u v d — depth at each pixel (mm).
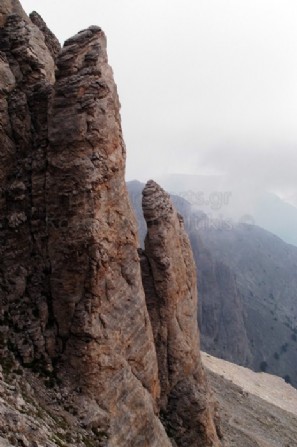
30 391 29344
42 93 35250
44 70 36875
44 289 32906
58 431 27516
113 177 33969
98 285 32250
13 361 30719
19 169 34688
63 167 32781
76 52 33688
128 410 32688
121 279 34312
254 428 76188
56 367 31406
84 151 32719
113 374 32344
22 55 36281
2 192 34531
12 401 26656
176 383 43812
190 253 49375
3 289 33312
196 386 44688
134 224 36156
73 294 32156
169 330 43625
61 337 31984
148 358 36125
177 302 44719
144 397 34312
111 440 30016
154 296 43531
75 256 32188
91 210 32312
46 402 29531
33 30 38125
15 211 34156
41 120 35031
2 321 32406
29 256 33625
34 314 32531
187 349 45000
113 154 34000
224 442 52750
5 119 34938
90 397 30812
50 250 32969
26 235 33750
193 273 49156
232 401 90062
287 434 82312
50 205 33094
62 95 33438
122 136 35969
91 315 31766
